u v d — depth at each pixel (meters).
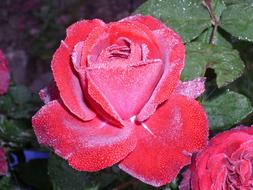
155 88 0.25
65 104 0.25
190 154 0.26
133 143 0.25
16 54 1.45
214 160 0.28
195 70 0.31
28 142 0.46
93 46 0.25
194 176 0.28
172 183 0.33
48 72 1.29
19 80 1.32
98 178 0.36
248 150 0.28
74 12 1.59
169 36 0.26
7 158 0.46
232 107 0.34
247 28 0.33
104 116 0.26
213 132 0.34
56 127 0.26
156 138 0.26
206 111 0.34
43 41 1.41
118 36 0.25
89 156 0.25
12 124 0.46
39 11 1.61
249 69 0.40
